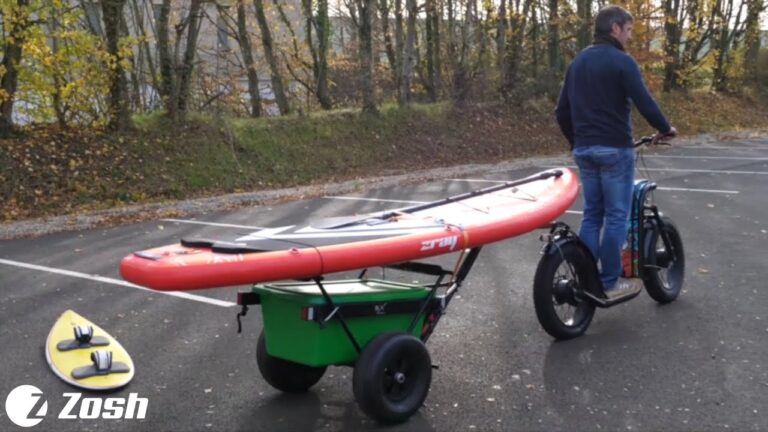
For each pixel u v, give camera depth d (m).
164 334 6.13
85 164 15.47
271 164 17.84
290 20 26.36
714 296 6.55
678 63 30.09
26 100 16.42
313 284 4.62
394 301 4.46
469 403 4.59
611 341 5.55
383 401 4.21
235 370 5.30
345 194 14.91
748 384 4.73
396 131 20.81
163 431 4.37
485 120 22.67
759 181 13.63
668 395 4.61
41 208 14.04
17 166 14.73
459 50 25.33
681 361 5.12
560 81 25.45
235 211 13.28
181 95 17.92
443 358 5.33
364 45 21.03
